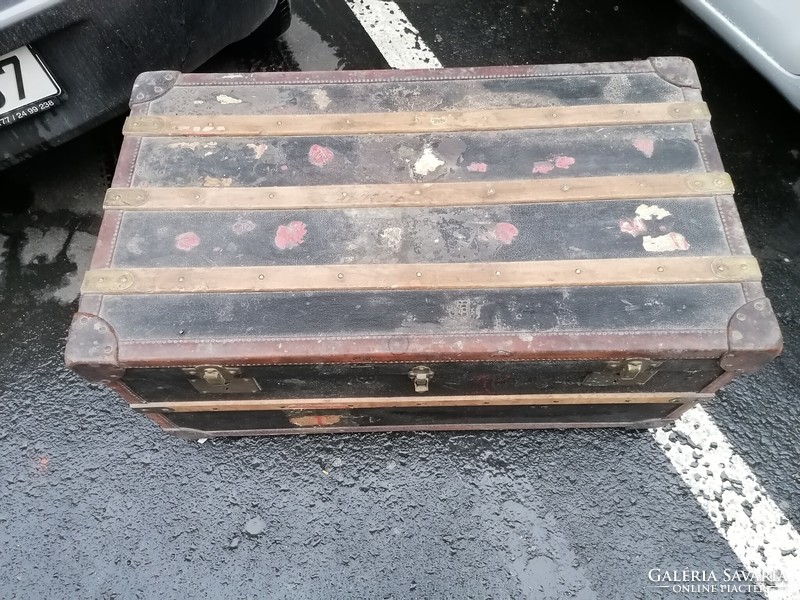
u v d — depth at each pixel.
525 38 1.64
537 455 1.19
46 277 1.35
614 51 1.62
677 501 1.15
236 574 1.10
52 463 1.19
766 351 0.89
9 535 1.13
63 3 0.99
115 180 1.01
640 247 0.95
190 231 0.97
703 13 1.39
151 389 0.99
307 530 1.13
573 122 1.04
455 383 1.00
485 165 1.01
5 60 1.00
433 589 1.09
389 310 0.92
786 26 1.22
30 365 1.28
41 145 1.16
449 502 1.15
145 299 0.93
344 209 0.99
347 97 1.09
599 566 1.10
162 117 1.06
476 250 0.95
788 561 1.09
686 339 0.90
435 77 1.11
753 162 1.46
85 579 1.10
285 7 1.48
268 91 1.10
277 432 1.18
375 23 1.66
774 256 1.36
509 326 0.91
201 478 1.18
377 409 1.09
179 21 1.16
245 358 0.90
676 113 1.05
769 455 1.18
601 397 1.05
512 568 1.10
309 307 0.92
